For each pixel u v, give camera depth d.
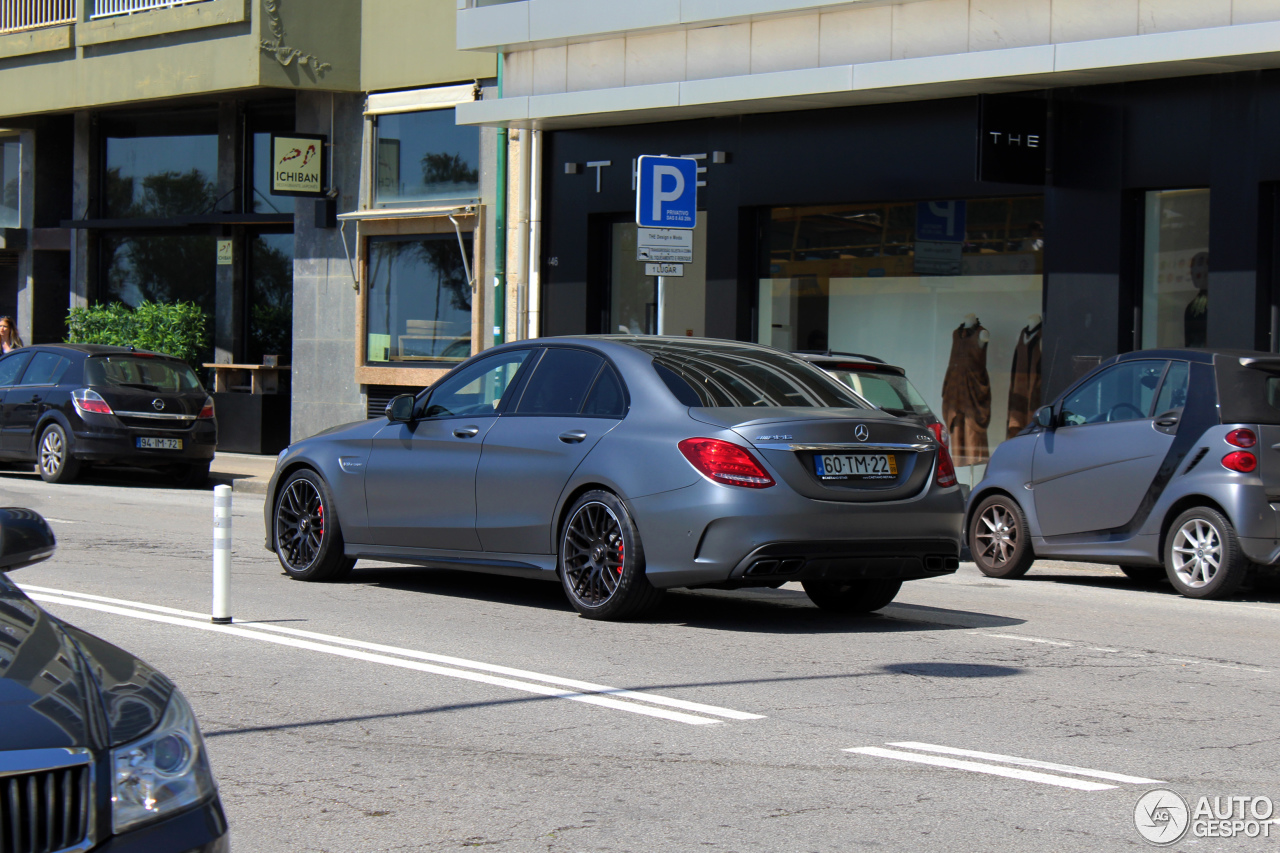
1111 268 16.77
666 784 5.61
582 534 9.28
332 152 25.16
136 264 29.11
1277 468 11.26
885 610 10.37
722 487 8.60
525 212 22.45
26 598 4.23
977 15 17.38
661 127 20.83
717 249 20.27
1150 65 15.73
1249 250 15.80
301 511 11.13
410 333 24.42
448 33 23.47
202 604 9.80
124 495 19.42
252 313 27.69
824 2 18.27
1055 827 5.10
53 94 28.03
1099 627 9.80
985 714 6.88
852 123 18.89
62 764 3.15
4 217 31.36
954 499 9.27
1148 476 11.83
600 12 20.52
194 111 28.23
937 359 18.62
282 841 4.89
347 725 6.49
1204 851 4.85
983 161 16.69
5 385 21.70
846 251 19.38
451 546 10.09
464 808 5.28
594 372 9.60
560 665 7.86
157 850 3.21
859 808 5.31
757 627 9.31
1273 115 15.62
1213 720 6.86
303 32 24.39
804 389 9.42
